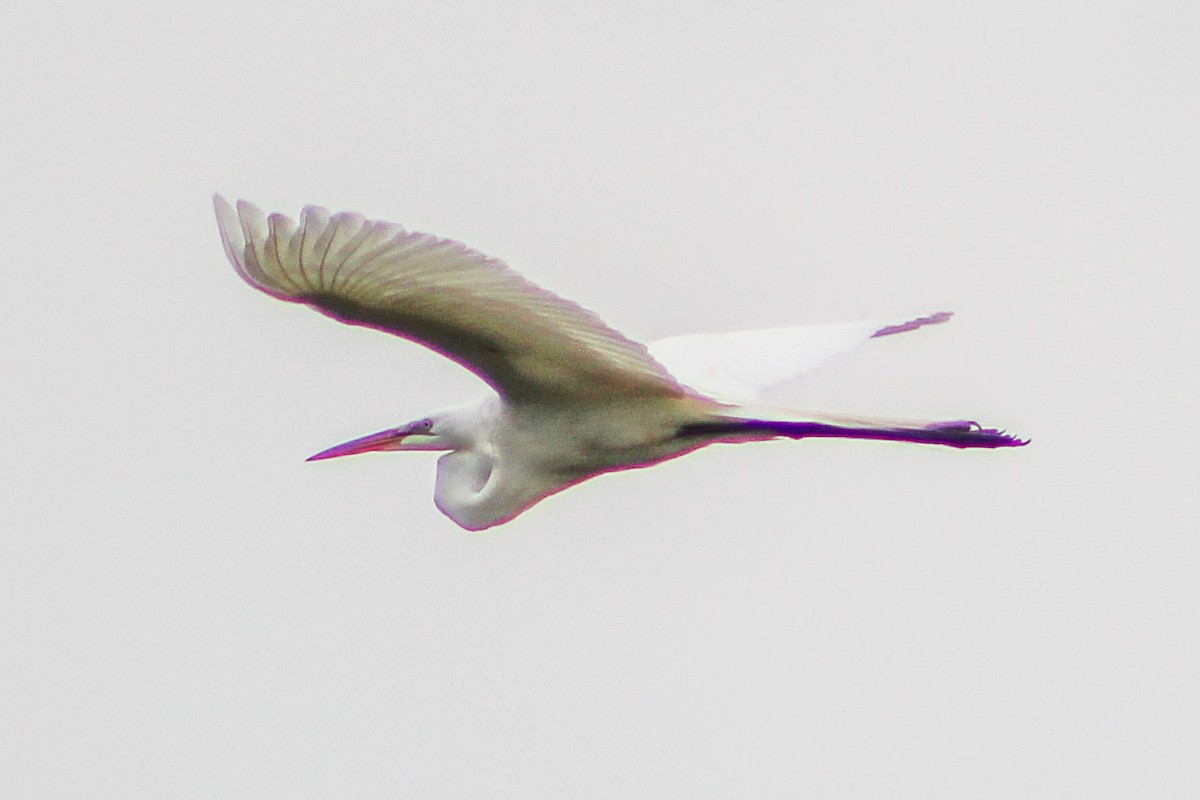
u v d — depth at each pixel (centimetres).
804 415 1118
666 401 1129
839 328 1306
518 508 1202
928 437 1095
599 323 1009
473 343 1056
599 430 1148
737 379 1260
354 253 926
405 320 1010
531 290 962
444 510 1220
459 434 1217
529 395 1138
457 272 945
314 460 1238
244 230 919
